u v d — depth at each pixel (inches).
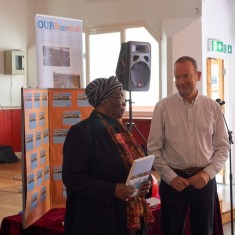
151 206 116.8
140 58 176.1
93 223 80.4
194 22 269.6
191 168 104.3
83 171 79.9
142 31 307.7
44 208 125.2
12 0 345.7
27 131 113.6
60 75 147.6
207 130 105.3
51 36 145.6
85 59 336.2
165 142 108.2
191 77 103.3
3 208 201.3
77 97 136.1
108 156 80.7
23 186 110.1
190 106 105.9
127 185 79.3
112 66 325.1
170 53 277.1
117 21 313.7
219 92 282.7
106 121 82.8
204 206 103.9
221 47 280.2
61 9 343.3
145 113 303.6
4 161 326.3
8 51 340.8
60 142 133.2
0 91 340.8
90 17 327.6
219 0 281.0
